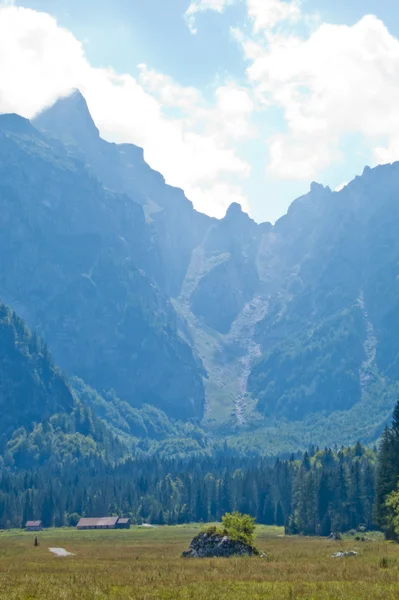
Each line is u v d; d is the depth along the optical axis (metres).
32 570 73.94
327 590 49.28
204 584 54.88
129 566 77.94
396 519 121.75
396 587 50.41
